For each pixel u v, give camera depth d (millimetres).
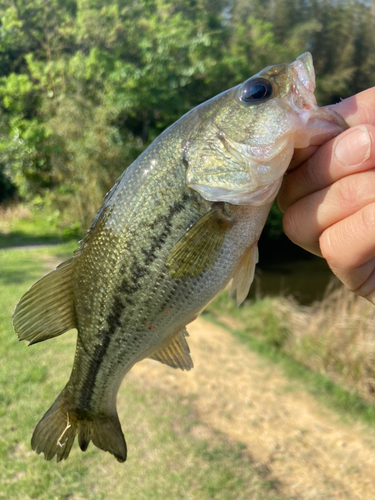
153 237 187
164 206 187
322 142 159
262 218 191
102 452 428
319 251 168
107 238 193
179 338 208
